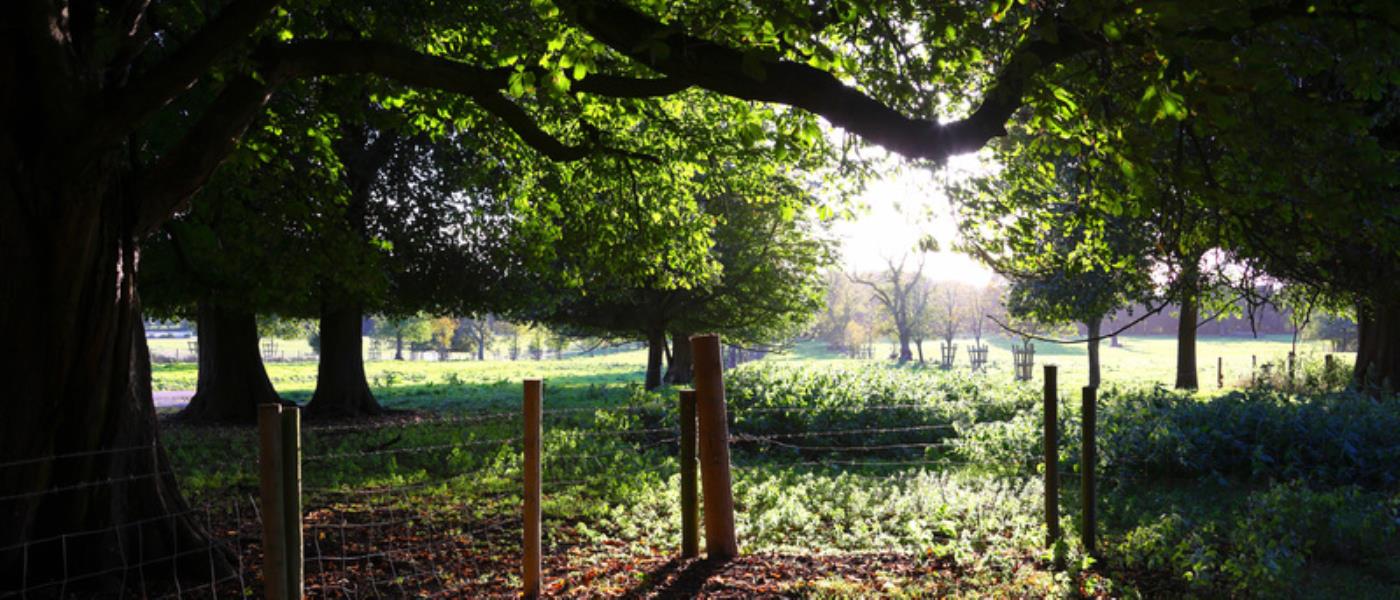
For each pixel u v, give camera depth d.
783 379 17.86
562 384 40.94
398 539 7.72
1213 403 12.76
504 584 6.25
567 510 8.98
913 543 7.41
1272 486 9.02
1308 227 5.99
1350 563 7.21
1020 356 55.19
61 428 5.99
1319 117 5.00
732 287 29.69
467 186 17.56
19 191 5.69
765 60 5.38
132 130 6.00
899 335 65.31
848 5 6.04
